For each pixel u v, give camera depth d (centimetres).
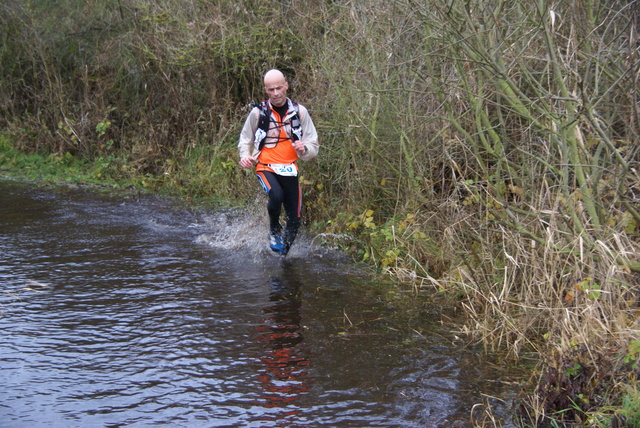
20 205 837
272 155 592
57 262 584
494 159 525
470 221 533
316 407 332
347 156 687
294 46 900
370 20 642
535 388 340
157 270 564
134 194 919
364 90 568
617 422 296
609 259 392
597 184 419
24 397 340
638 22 485
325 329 435
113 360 385
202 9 973
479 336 421
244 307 476
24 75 1305
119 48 1117
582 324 371
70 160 1145
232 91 1009
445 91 549
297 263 596
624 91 419
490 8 481
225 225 737
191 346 405
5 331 425
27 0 1214
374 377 365
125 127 1141
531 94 543
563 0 475
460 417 322
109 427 313
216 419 321
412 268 561
